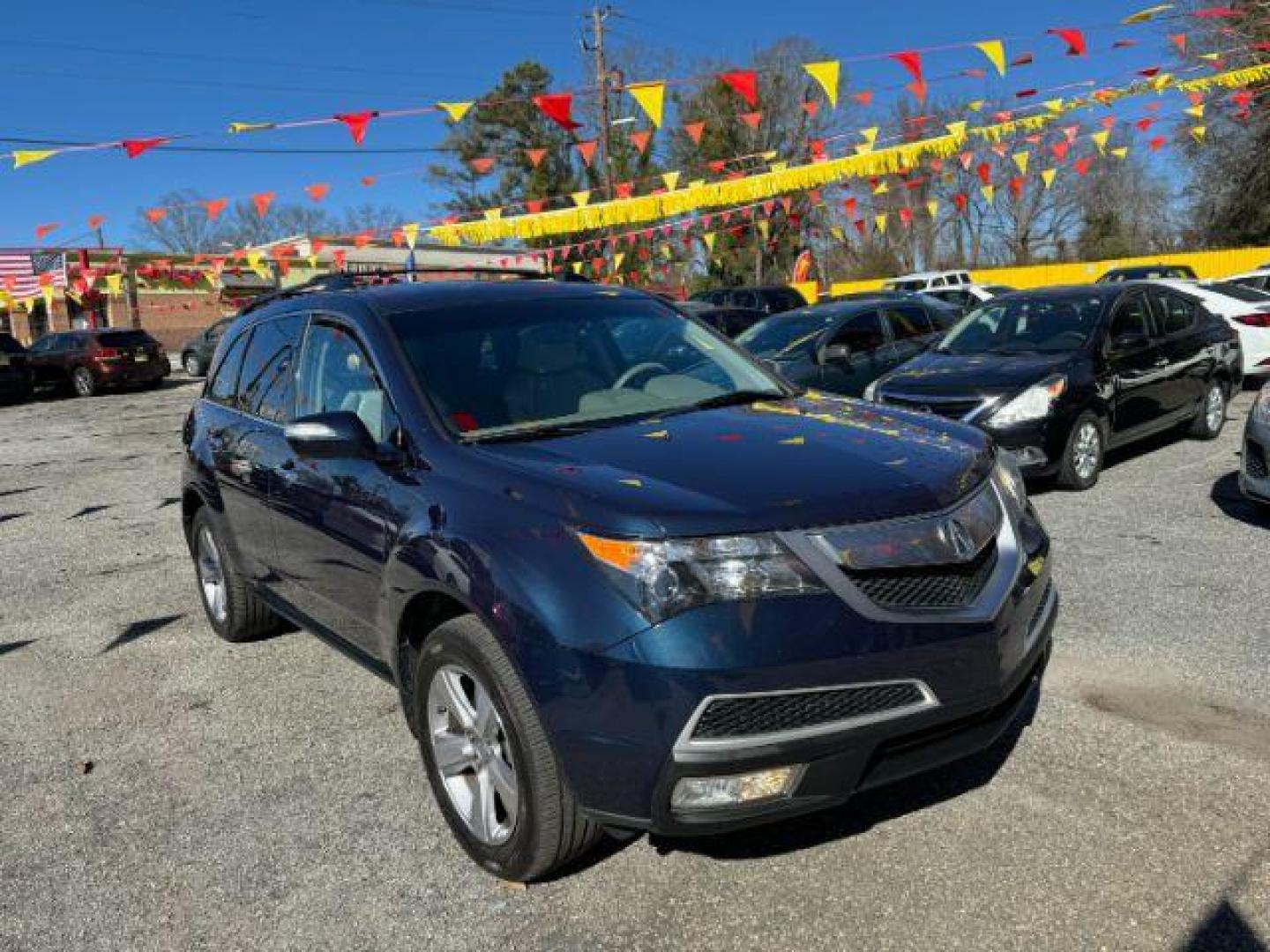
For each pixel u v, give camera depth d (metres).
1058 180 38.88
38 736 4.17
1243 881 2.62
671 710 2.38
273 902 2.88
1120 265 30.58
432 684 3.01
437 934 2.67
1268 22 11.63
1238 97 10.27
